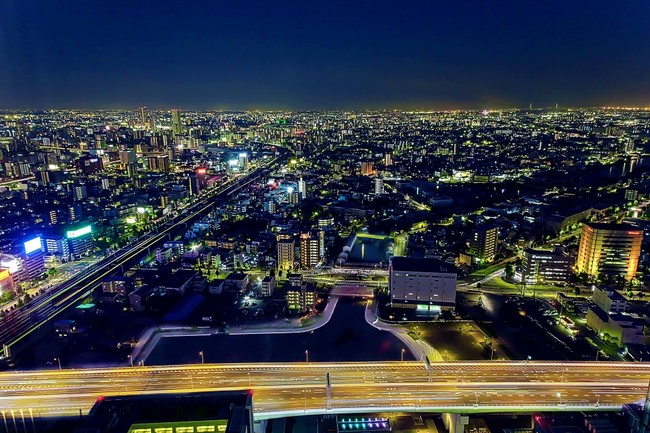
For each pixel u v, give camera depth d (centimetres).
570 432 18250
